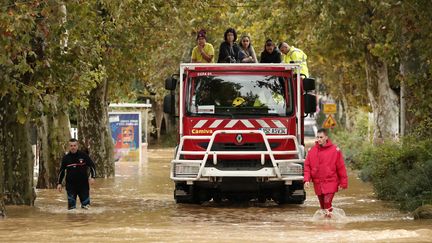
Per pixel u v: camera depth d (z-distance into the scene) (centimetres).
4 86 2914
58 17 2900
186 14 5028
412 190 3309
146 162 7525
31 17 2705
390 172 3906
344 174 2928
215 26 6219
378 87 6262
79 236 2314
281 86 3447
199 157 3422
